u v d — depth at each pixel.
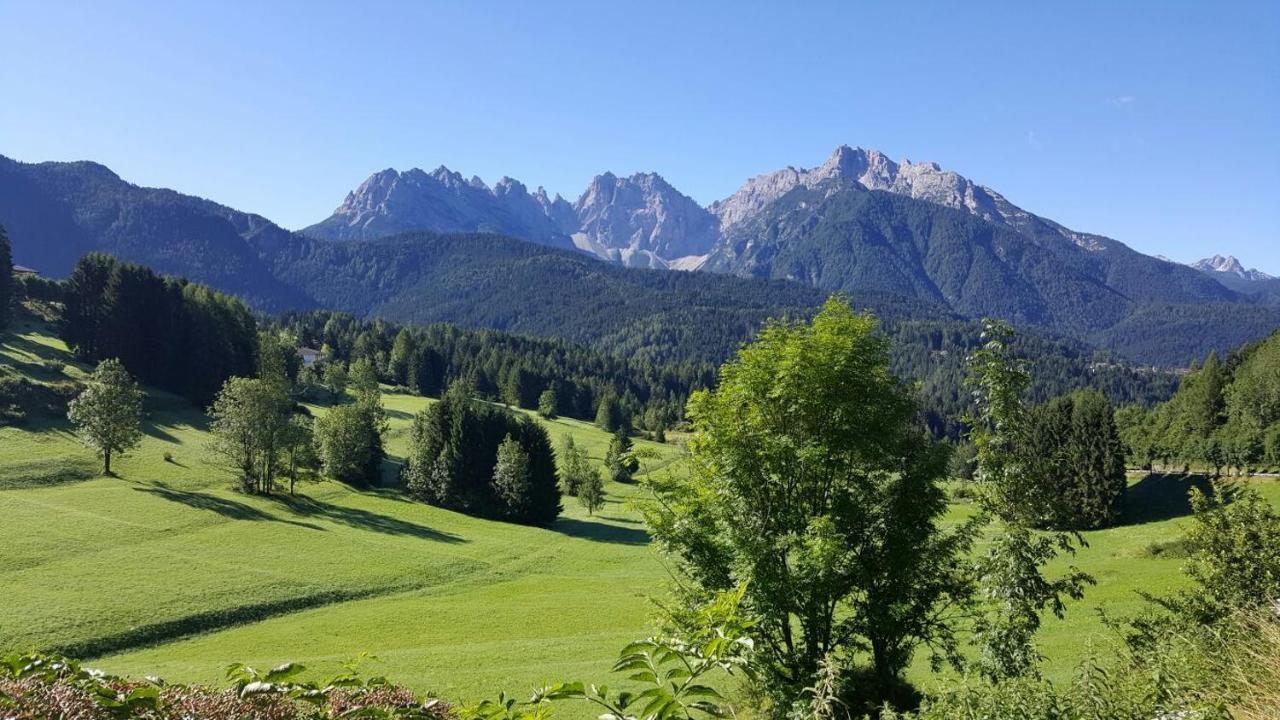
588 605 52.25
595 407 182.62
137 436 75.00
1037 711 7.17
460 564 64.12
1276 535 15.97
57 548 52.22
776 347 19.59
